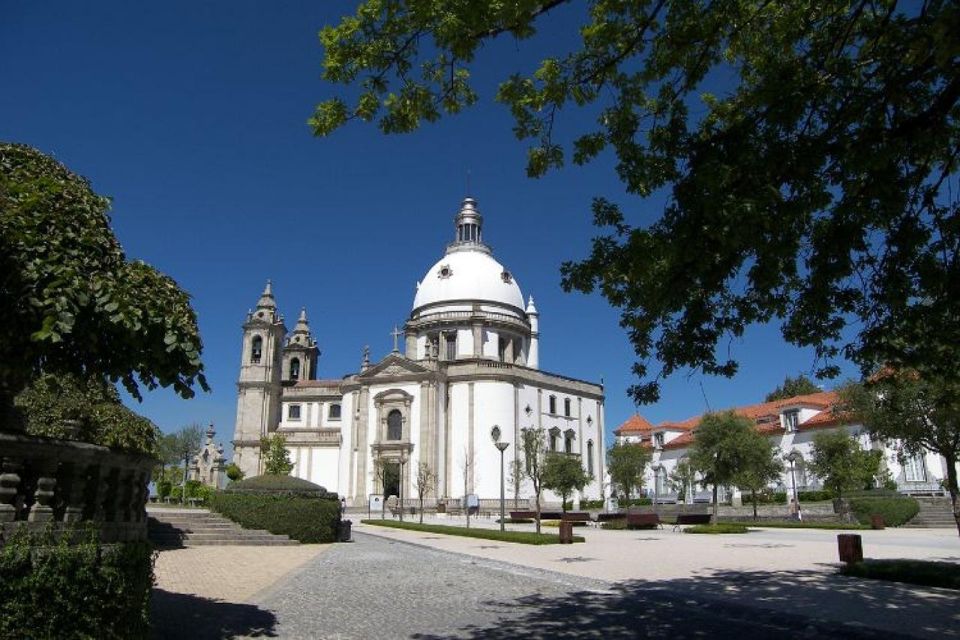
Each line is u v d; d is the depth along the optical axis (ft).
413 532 127.75
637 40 34.63
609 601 44.55
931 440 73.31
